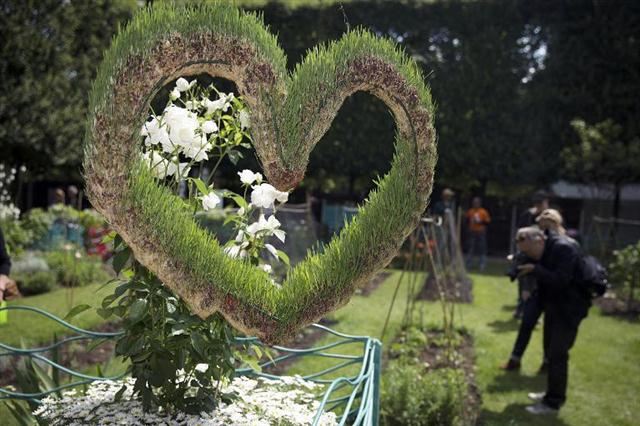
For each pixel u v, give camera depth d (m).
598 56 15.31
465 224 17.36
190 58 1.60
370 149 15.95
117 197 1.58
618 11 15.02
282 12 14.92
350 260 1.79
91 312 7.56
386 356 6.32
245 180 2.18
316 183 18.11
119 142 1.56
